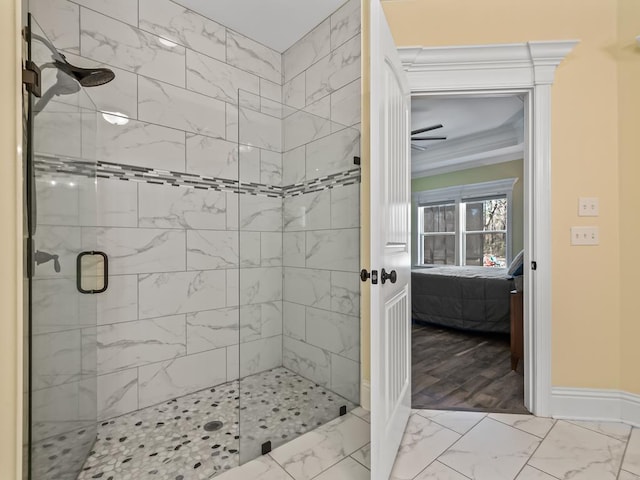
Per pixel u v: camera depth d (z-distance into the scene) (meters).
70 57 1.87
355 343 2.13
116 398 2.00
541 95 1.92
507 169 5.33
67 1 1.86
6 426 0.61
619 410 1.87
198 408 2.10
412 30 2.04
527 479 1.42
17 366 0.62
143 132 2.13
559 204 1.93
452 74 2.00
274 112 2.48
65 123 1.37
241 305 2.33
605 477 1.42
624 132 1.86
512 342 2.66
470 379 2.50
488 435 1.75
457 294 3.77
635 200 1.84
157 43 2.19
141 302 2.11
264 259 2.45
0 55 0.60
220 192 2.47
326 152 2.28
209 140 2.42
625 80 1.86
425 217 6.55
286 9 2.33
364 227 2.07
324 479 1.45
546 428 1.81
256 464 1.56
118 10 2.04
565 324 1.92
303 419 1.93
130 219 2.08
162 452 1.65
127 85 2.07
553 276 1.94
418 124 4.47
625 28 1.86
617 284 1.88
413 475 1.44
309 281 2.39
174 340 2.24
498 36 1.97
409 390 1.93
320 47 2.47
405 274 1.84
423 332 3.85
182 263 2.28
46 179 1.20
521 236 5.18
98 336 1.95
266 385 2.36
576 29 1.91
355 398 2.13
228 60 2.53
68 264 1.42
